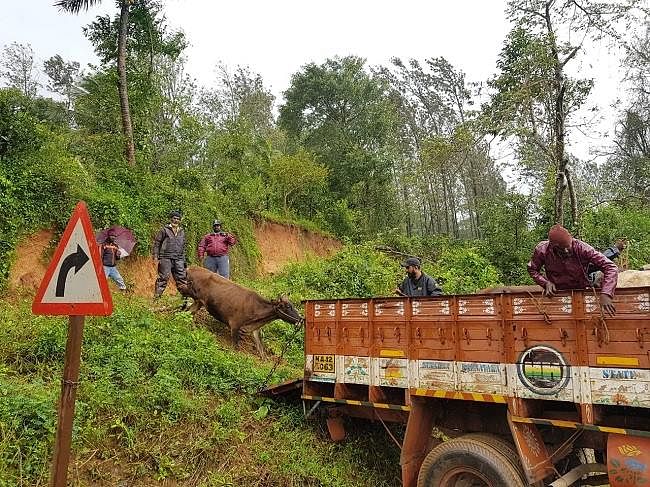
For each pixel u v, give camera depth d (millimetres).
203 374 8055
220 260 13227
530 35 18562
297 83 40500
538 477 5199
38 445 5441
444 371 5945
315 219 30594
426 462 5777
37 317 8609
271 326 11711
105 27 19656
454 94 44625
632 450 4676
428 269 21547
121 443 6113
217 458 6391
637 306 4703
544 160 21344
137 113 19609
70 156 14586
